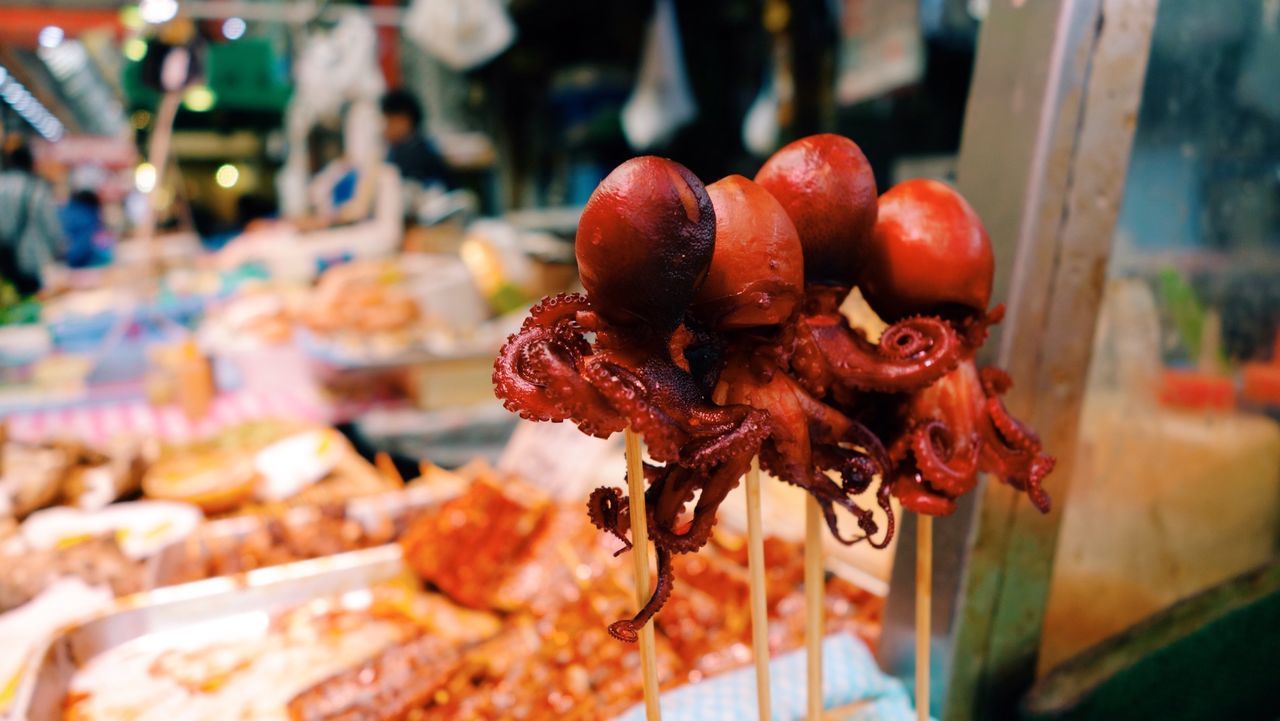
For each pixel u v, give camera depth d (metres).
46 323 0.98
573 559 0.43
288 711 0.34
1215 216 0.36
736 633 0.38
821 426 0.22
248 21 1.48
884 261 0.25
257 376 0.86
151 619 0.41
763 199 0.21
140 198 1.50
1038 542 0.33
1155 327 0.35
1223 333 0.38
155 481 0.54
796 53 1.37
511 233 1.21
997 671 0.33
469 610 0.43
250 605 0.43
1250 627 0.40
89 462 0.56
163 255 1.18
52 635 0.37
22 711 0.31
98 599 0.42
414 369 0.83
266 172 1.85
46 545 0.46
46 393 0.83
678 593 0.41
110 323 0.97
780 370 0.22
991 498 0.31
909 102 1.28
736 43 1.69
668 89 1.48
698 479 0.21
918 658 0.27
